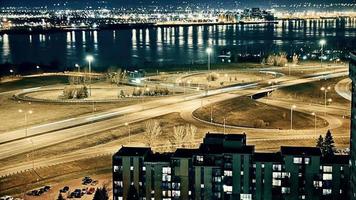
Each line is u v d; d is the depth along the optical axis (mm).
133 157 182000
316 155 177500
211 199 181750
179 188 182000
